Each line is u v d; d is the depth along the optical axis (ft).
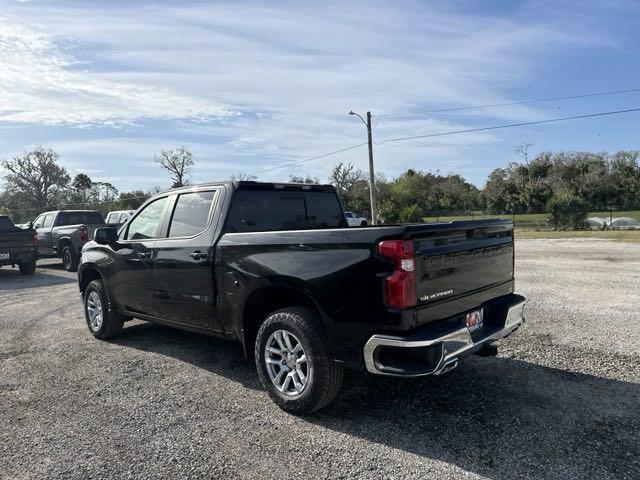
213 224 15.03
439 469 9.70
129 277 18.13
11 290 36.55
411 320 10.43
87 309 21.09
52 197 199.82
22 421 12.59
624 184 161.79
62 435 11.73
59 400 13.92
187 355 17.88
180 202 16.67
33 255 45.55
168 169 192.54
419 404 12.84
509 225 14.07
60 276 44.78
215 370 16.16
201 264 14.89
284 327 12.36
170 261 16.07
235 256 13.74
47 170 194.59
